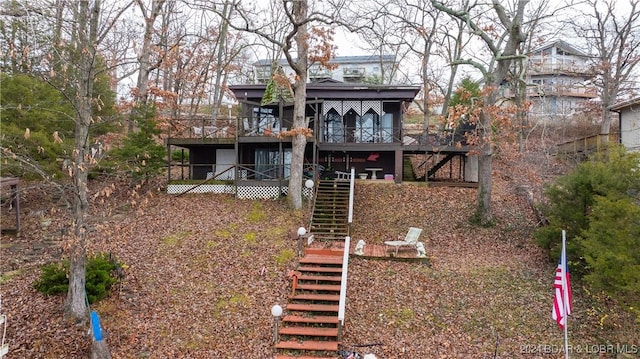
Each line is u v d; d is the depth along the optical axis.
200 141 20.55
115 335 9.88
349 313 11.08
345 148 22.19
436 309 11.30
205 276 12.53
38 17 9.95
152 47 20.66
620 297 9.93
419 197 20.06
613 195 10.55
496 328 10.61
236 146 20.00
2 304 10.51
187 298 11.47
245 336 10.13
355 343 9.95
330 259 13.51
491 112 15.37
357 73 47.06
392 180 22.61
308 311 11.03
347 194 19.53
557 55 37.22
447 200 19.64
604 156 13.33
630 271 9.20
